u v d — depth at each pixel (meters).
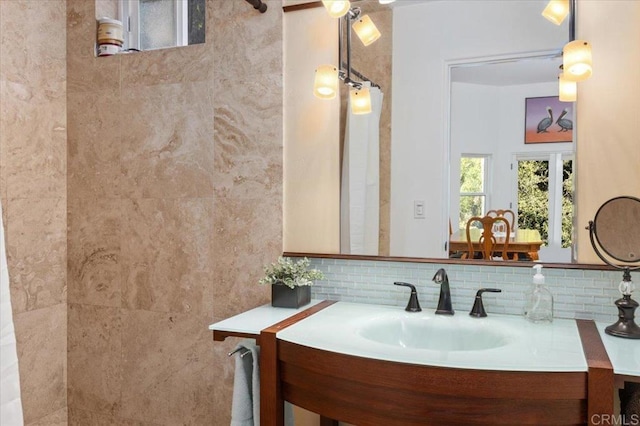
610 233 1.37
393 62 1.70
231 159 1.89
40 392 2.02
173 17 2.19
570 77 1.43
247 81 1.87
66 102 2.12
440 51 1.65
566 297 1.51
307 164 1.81
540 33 1.54
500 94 1.59
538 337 1.28
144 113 2.01
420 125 1.67
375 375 1.14
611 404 1.02
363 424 1.16
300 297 1.63
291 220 1.83
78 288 2.12
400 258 1.68
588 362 1.06
